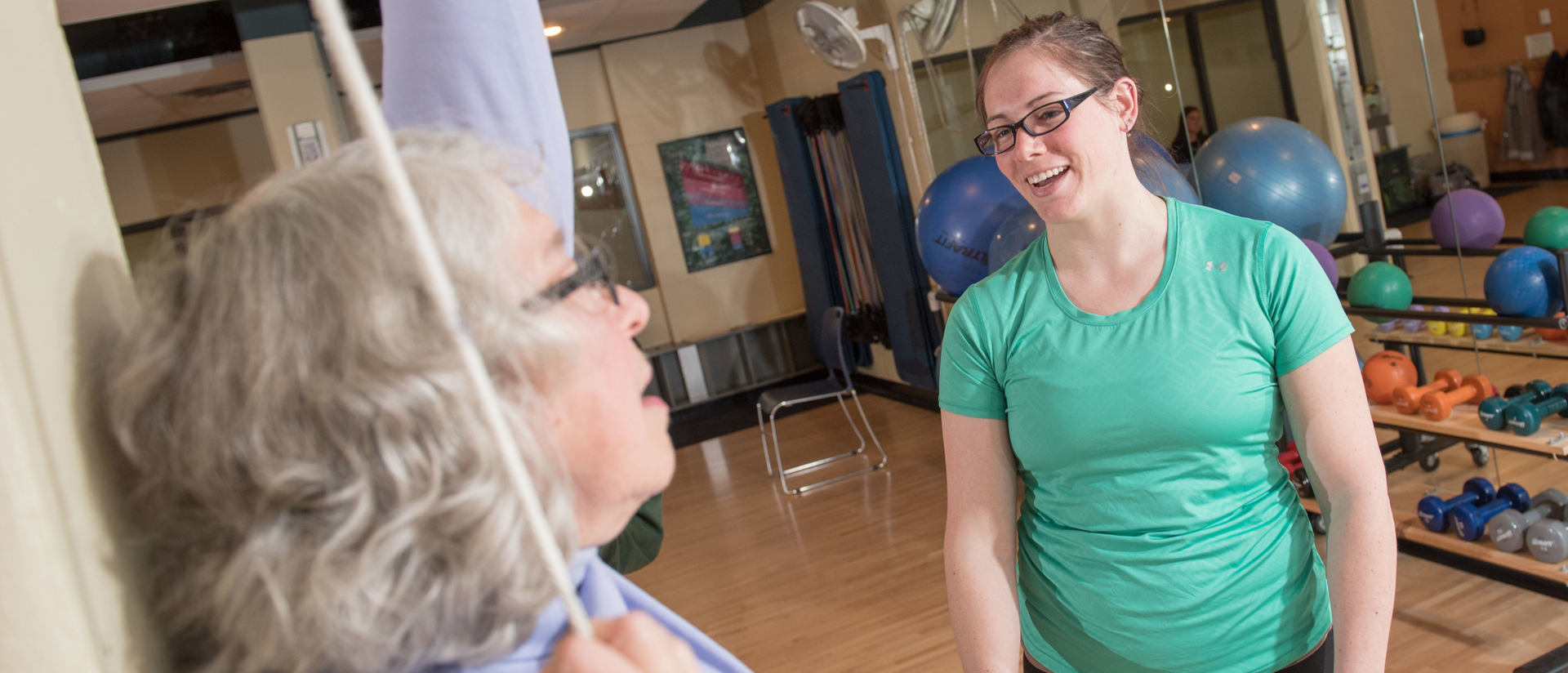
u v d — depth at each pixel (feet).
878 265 19.63
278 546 1.21
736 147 24.64
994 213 11.51
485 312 1.30
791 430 20.70
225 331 1.22
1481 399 8.87
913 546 12.64
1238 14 10.61
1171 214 3.95
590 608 1.64
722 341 24.16
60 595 1.17
